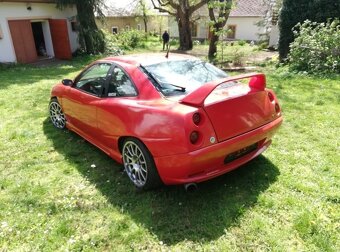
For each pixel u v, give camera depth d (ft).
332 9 34.35
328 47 28.76
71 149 13.53
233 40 104.73
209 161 8.64
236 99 9.17
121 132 10.16
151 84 10.11
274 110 10.53
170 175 8.89
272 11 74.95
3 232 8.27
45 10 54.54
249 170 11.09
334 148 12.82
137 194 9.93
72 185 10.59
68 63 51.19
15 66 46.34
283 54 38.81
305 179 10.45
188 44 81.51
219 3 44.57
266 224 8.29
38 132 15.67
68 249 7.66
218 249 7.52
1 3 46.09
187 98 8.73
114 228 8.33
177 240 7.88
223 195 9.67
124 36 83.76
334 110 17.65
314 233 7.88
